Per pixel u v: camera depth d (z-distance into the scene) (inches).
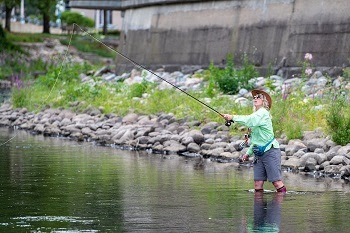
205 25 1811.0
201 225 529.0
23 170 798.5
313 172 794.8
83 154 949.8
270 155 669.3
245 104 1127.6
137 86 1400.1
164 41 1985.7
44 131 1244.5
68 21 4023.1
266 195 652.7
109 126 1178.0
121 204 606.5
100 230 513.7
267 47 1589.6
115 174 770.8
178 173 781.3
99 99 1385.3
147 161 879.1
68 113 1318.9
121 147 1040.2
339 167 772.0
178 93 1268.5
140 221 542.3
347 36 1414.9
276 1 1587.1
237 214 567.8
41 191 666.8
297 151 848.3
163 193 658.2
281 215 563.8
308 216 560.4
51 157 912.9
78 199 627.8
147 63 2063.2
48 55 3245.6
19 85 1581.0
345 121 860.0
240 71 1434.5
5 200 623.5
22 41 3358.8
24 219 548.1
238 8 1697.8
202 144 955.3
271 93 1187.3
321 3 1477.6
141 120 1142.3
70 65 1905.8
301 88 1191.6
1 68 2736.2
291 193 663.8
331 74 1401.3
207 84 1427.2
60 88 1595.7
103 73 2175.2
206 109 1109.1
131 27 2202.3
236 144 912.3
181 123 1090.1
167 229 517.3
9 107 1542.8
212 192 664.4
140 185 699.4
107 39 3629.4
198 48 1829.5
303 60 1491.1
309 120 955.3
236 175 768.9
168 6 1984.5
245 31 1664.6
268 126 671.8
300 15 1517.0
